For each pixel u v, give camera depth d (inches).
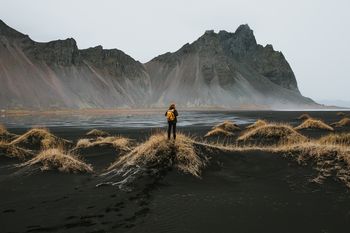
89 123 2331.4
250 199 414.3
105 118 3198.8
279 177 506.3
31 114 4576.8
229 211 373.7
